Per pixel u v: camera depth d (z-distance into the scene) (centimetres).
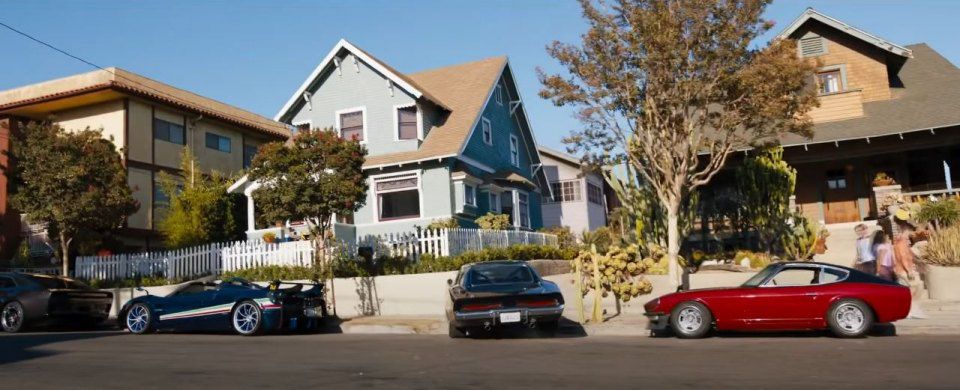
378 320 1572
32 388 772
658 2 1445
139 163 2728
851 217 2327
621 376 779
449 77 2980
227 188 2712
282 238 2358
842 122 2242
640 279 1628
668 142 1532
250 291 1420
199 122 3094
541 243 2623
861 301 1104
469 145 2628
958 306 1371
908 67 2512
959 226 1644
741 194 2150
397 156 2503
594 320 1423
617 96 1534
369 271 1878
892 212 1920
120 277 2155
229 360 978
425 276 1784
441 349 1066
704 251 2228
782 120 1486
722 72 1445
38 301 1578
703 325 1168
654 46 1427
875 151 2141
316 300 1485
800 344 1041
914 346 977
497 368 858
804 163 2356
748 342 1089
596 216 4053
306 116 2717
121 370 898
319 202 1622
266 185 1680
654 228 1905
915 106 2198
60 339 1342
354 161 1670
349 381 780
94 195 1981
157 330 1556
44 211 1945
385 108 2591
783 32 2431
